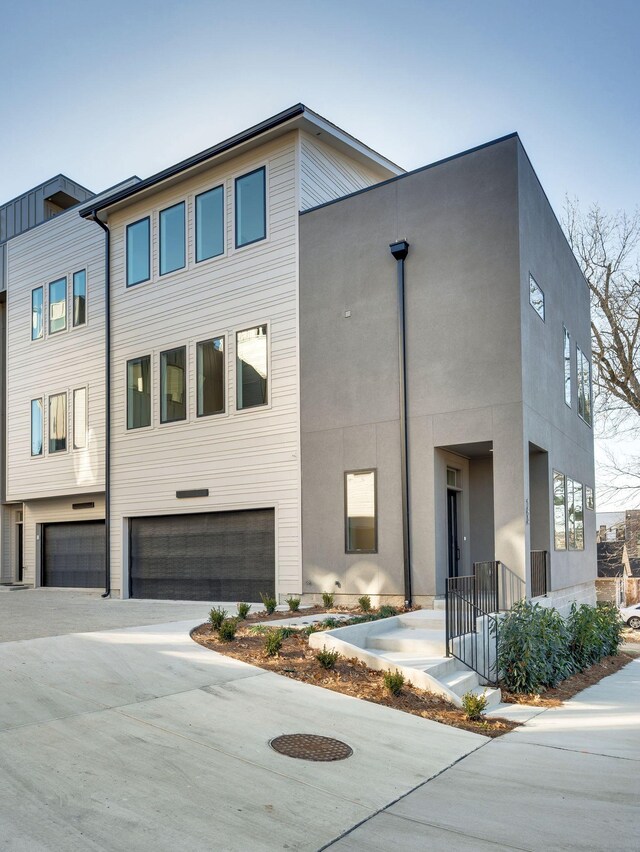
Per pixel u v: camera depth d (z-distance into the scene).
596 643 12.43
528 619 10.18
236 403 16.17
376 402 13.96
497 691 8.98
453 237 13.37
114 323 18.98
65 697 6.74
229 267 16.52
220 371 16.55
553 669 10.40
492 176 13.06
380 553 13.62
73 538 21.17
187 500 16.89
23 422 21.77
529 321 13.14
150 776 5.12
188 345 17.20
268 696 7.43
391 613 12.14
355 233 14.59
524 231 13.05
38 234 21.80
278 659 8.93
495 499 12.37
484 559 14.74
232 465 16.11
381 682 8.34
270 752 5.86
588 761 6.34
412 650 10.00
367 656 8.98
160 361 17.80
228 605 15.29
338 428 14.43
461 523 14.67
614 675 11.61
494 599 11.86
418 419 13.36
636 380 29.72
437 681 8.31
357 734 6.59
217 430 16.45
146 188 17.84
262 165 16.08
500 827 4.73
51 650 8.55
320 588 14.39
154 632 10.34
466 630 10.20
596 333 30.27
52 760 5.23
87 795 4.70
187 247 17.38
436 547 12.98
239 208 16.45
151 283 18.12
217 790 4.99
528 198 13.54
